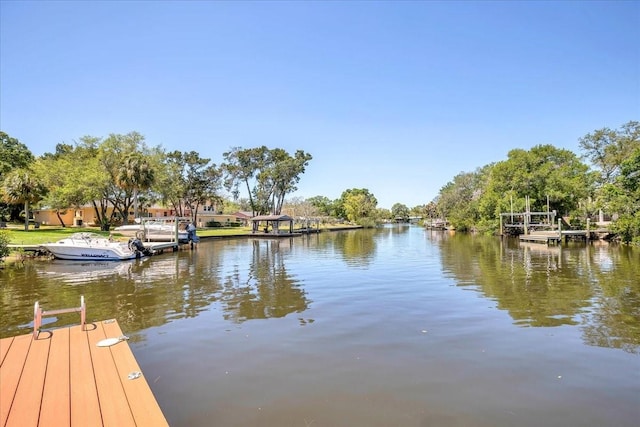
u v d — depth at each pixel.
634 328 8.15
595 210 38.28
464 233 56.22
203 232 51.66
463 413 4.80
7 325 8.85
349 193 117.31
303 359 6.59
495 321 8.76
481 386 5.53
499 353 6.79
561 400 5.11
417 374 5.95
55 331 6.71
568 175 43.09
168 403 5.14
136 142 44.56
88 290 13.04
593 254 23.16
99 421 3.78
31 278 15.76
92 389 4.48
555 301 10.65
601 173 41.53
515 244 32.66
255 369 6.20
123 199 47.12
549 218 42.06
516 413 4.79
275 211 68.62
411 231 67.75
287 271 17.23
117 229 31.92
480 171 67.00
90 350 5.76
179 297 11.77
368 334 7.89
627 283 13.22
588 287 12.60
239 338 7.74
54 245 21.66
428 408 4.93
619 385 5.54
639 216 27.88
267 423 4.62
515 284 13.35
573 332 7.93
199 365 6.41
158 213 62.78
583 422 4.59
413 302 10.70
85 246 21.73
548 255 23.03
